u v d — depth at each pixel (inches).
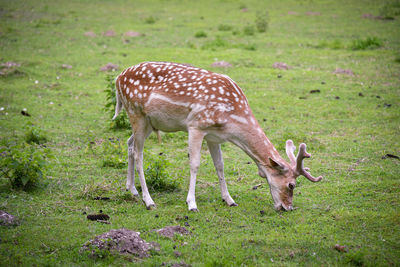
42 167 461.4
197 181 495.5
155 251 319.9
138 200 433.7
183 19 1787.6
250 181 499.8
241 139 407.2
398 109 755.4
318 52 1208.2
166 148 609.9
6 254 307.3
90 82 941.2
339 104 794.2
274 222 383.2
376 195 436.5
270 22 1702.8
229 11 1996.8
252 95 852.0
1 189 437.1
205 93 398.3
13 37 1316.4
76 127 683.4
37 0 2139.5
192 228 368.2
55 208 402.6
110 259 303.7
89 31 1467.8
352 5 2025.1
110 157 538.6
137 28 1553.9
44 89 881.5
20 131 644.7
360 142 616.4
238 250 326.6
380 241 339.9
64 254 313.6
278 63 1064.2
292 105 797.2
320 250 328.2
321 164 541.6
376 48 1230.9
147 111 418.3
